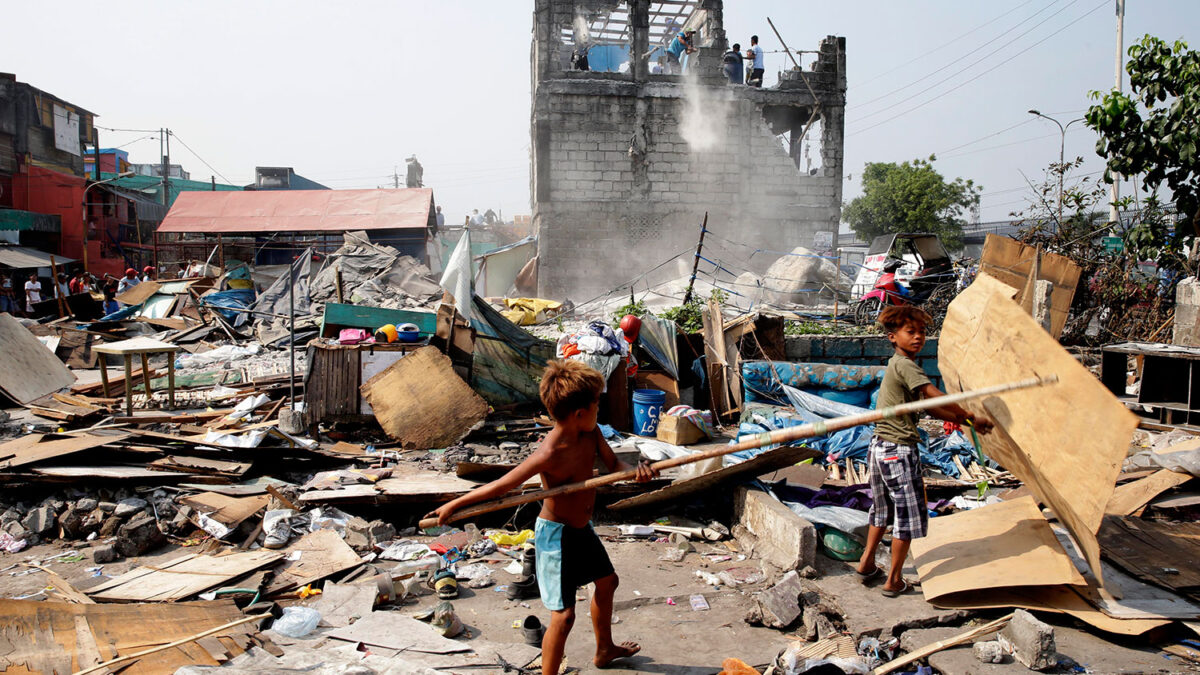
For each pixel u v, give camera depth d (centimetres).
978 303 425
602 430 771
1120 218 1614
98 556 482
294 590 438
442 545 515
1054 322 1202
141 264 3516
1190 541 475
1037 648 347
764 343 988
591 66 2639
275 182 4144
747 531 541
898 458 421
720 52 2375
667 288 1888
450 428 757
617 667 358
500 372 873
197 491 563
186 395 987
